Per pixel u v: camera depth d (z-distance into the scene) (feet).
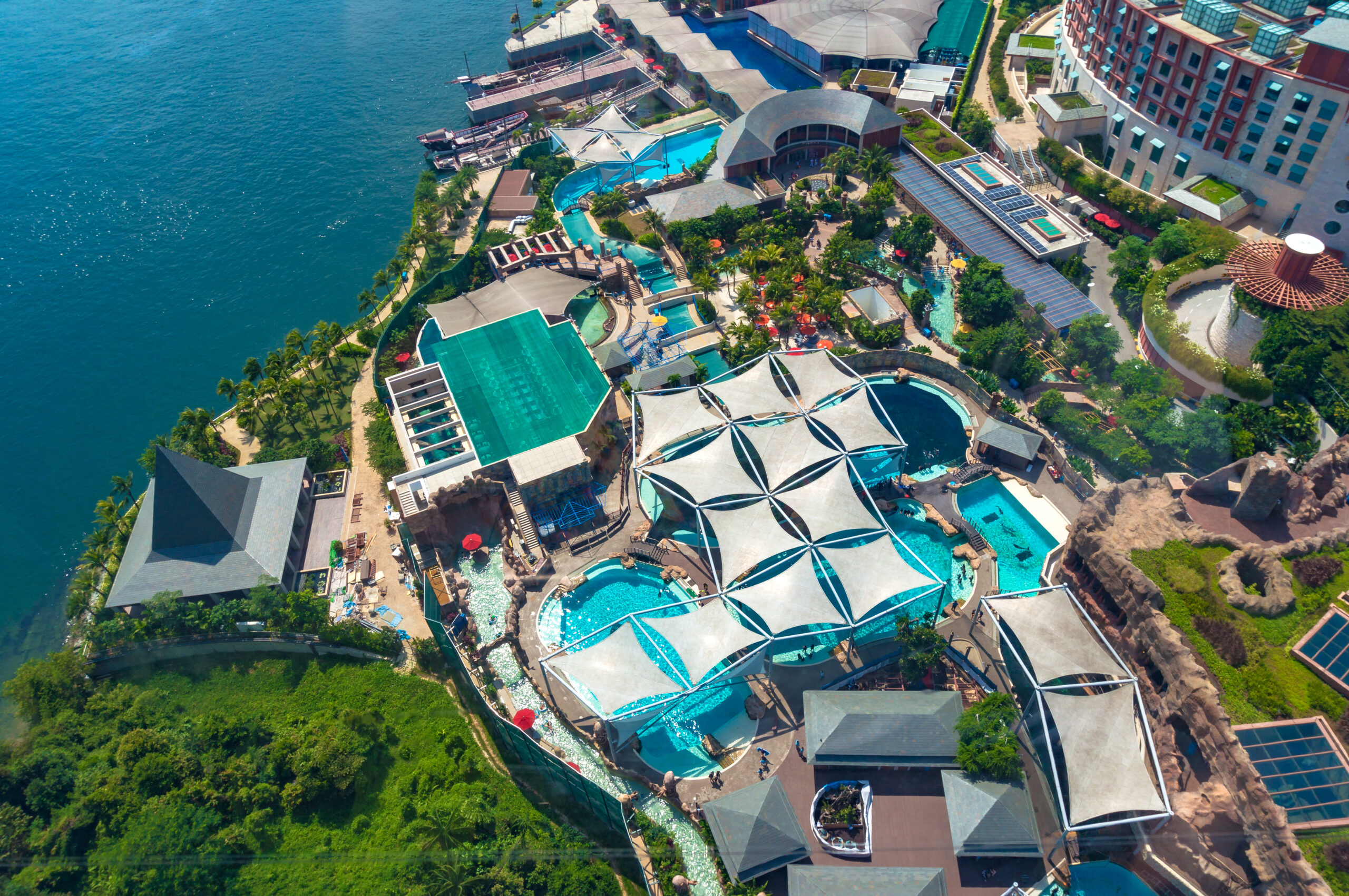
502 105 635.66
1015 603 271.49
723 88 589.73
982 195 472.85
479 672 302.86
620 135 531.91
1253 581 262.26
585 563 334.85
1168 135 456.86
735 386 360.07
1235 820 220.23
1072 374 380.78
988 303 402.72
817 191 515.50
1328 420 331.16
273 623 318.45
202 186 616.80
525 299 435.94
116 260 552.00
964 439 368.07
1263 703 225.35
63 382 468.34
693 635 279.49
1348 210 396.16
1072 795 229.86
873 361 402.11
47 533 395.55
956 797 242.37
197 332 492.95
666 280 471.62
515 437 364.17
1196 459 335.88
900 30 629.92
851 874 228.22
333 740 278.87
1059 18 639.76
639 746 274.36
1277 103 400.47
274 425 412.98
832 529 305.32
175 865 252.83
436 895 239.30
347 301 504.84
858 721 257.34
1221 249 398.42
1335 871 196.44
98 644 322.96
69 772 279.90
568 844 257.34
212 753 287.69
